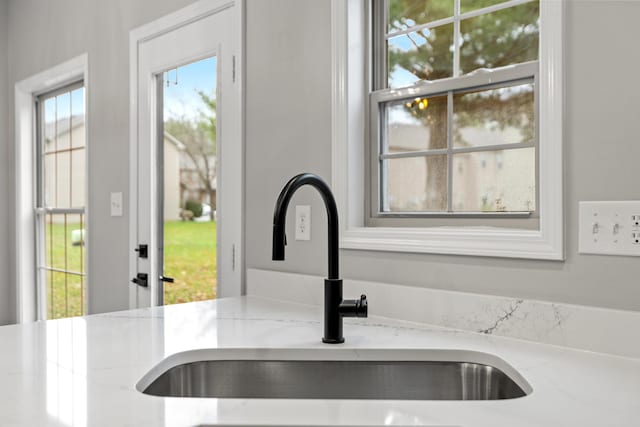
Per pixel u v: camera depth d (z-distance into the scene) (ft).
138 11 8.21
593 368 3.30
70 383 2.93
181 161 7.54
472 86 4.72
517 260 4.13
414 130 5.20
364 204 5.49
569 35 3.85
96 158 9.16
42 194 11.32
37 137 11.46
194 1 7.18
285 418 2.41
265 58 6.24
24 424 2.35
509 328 4.09
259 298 6.05
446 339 4.07
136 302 8.29
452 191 4.89
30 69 10.89
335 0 5.44
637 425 2.37
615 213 3.63
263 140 6.25
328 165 5.52
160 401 2.64
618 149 3.63
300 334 4.21
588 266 3.76
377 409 2.53
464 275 4.45
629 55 3.58
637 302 3.55
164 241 7.83
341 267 5.39
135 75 8.27
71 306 10.33
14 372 3.13
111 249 8.85
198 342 3.92
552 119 3.90
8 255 11.67
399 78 5.41
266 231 6.20
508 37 4.61
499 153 4.58
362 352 3.77
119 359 3.44
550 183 3.91
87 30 9.30
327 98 5.54
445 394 3.73
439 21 5.08
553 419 2.43
